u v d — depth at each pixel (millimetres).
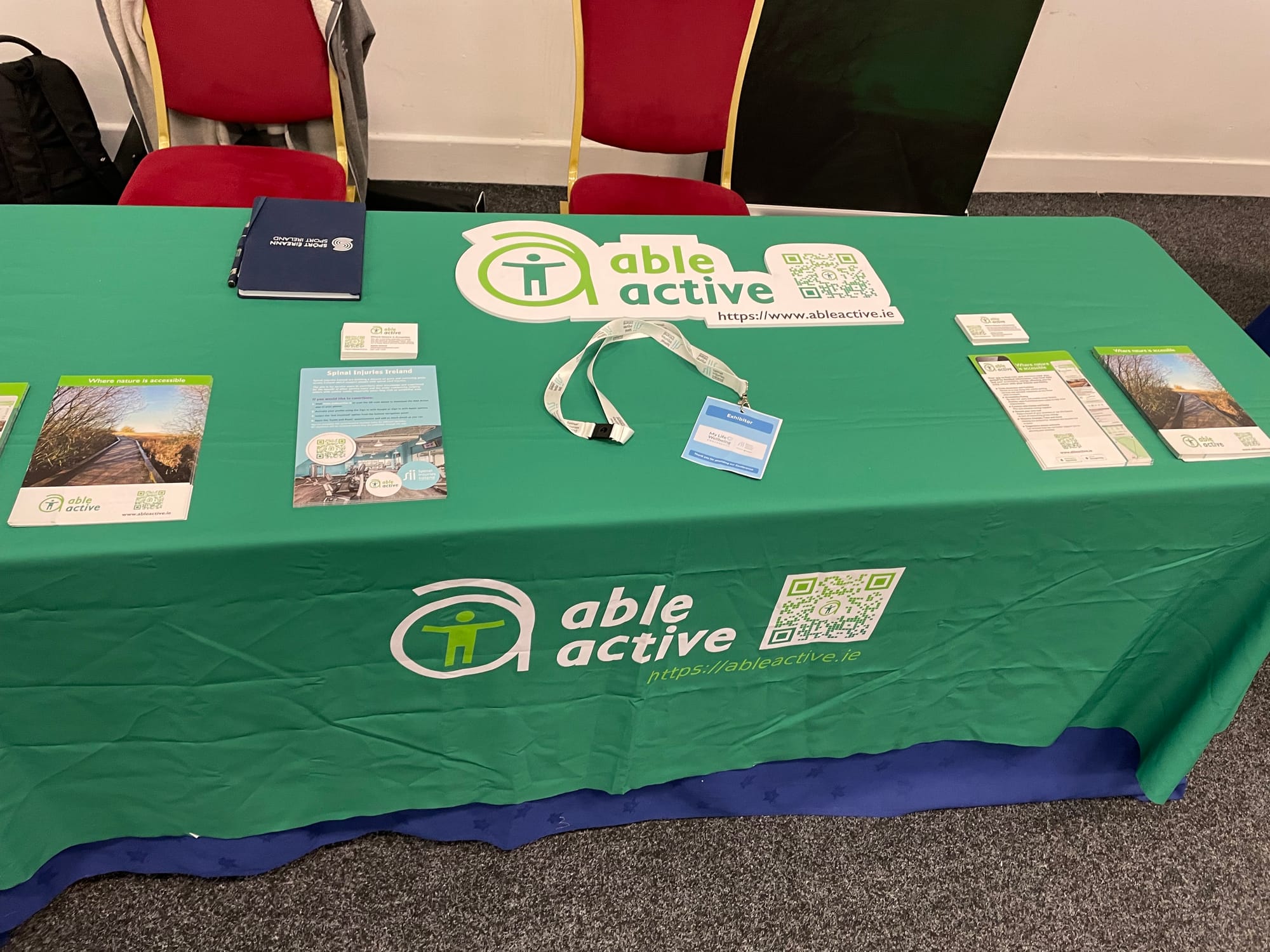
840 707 1312
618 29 1868
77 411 977
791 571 1066
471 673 1096
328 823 1329
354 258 1257
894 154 2676
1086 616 1235
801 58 2445
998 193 3205
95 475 907
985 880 1451
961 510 1026
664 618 1090
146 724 1038
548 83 2625
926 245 1466
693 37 1881
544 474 989
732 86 1950
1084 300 1371
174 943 1264
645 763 1329
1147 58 2869
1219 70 2928
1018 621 1222
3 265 1172
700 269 1350
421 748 1190
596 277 1308
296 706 1070
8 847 1086
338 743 1144
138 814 1173
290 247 1255
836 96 2533
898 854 1469
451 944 1303
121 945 1254
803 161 2684
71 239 1237
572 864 1404
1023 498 1033
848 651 1211
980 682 1323
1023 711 1393
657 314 1256
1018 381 1196
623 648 1121
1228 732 1688
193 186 1796
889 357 1225
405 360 1117
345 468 958
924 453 1078
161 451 945
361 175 2104
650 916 1360
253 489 925
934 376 1202
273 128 2092
